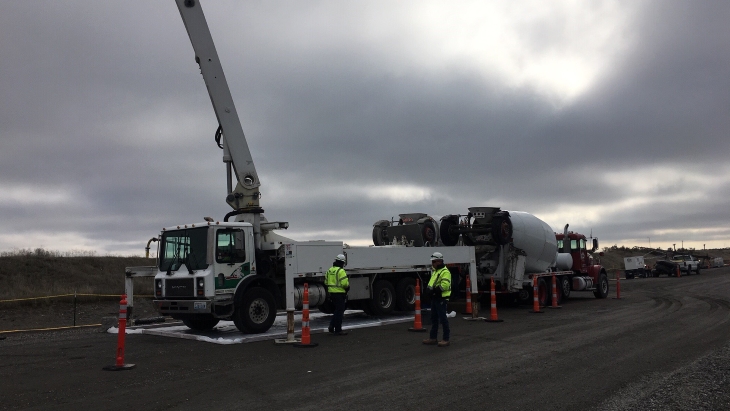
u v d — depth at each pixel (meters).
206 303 12.17
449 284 11.27
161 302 13.19
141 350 10.85
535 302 18.42
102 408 6.52
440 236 20.72
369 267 15.85
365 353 10.24
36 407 6.59
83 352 10.73
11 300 19.81
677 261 53.81
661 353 9.91
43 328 15.38
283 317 17.16
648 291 30.16
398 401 6.68
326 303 16.69
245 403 6.66
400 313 17.47
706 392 7.03
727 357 9.43
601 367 8.66
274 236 14.71
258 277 13.06
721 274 52.44
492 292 15.55
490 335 12.54
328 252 14.55
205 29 14.71
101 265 32.78
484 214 20.34
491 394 6.99
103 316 19.02
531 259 21.55
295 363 9.29
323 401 6.71
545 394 6.97
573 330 13.30
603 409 6.30
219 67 14.71
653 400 6.68
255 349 10.83
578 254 25.05
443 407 6.39
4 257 29.62
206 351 10.63
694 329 13.18
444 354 10.02
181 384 7.75
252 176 14.72
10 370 8.88
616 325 14.23
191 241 12.73
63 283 26.66
